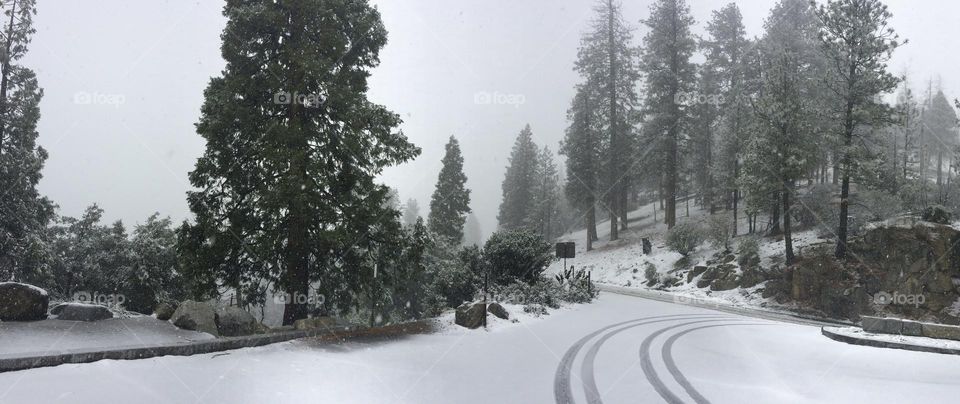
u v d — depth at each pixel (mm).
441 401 6598
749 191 28812
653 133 42844
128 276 25672
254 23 13305
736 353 10758
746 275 27844
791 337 13297
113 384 5641
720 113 44625
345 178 14164
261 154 12914
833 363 9797
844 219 25375
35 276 22641
